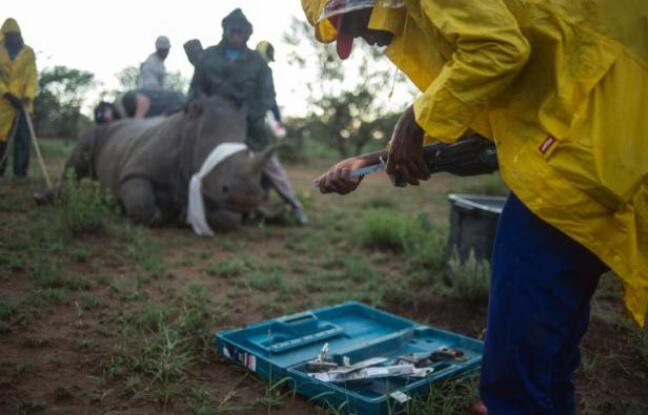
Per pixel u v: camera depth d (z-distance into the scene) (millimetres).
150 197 6598
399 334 3492
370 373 2906
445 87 1882
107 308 3984
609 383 3221
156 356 3262
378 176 14703
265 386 2992
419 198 10570
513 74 1857
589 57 1874
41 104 16094
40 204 6922
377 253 5906
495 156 2314
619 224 1907
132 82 13539
